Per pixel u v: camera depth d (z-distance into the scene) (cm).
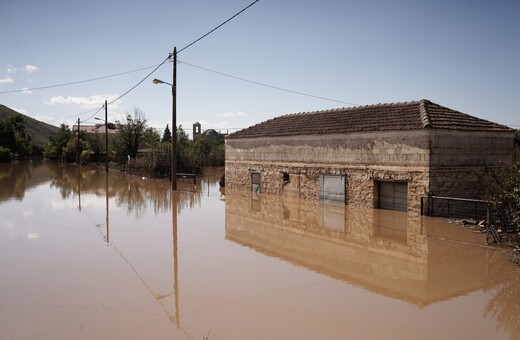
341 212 1848
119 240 1315
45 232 1427
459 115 1858
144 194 2512
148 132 5284
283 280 938
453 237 1339
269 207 2030
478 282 928
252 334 673
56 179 3531
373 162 1864
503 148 1881
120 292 857
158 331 682
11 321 721
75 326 701
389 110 1977
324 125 2192
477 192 1778
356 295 848
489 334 677
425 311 767
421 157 1658
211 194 2530
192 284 906
